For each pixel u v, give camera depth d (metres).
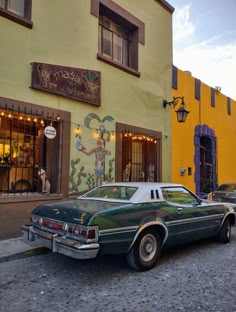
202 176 15.02
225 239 7.13
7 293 4.20
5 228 6.70
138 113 10.43
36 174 7.84
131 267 5.13
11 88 6.93
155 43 11.51
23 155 7.59
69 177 8.02
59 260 5.64
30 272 5.02
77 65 8.44
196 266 5.43
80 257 4.23
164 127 11.65
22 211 7.00
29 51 7.34
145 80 10.88
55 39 7.94
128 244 4.80
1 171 7.25
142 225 5.02
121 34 10.60
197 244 7.05
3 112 6.89
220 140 15.91
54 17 7.97
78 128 8.33
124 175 9.99
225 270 5.22
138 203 5.23
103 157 8.97
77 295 4.15
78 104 8.38
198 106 14.09
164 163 11.48
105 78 9.27
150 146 11.07
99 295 4.16
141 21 10.86
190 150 13.18
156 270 5.18
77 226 4.44
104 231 4.48
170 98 12.13
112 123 9.38
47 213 5.04
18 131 7.49
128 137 10.29
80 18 8.64
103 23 9.91
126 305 3.86
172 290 4.34
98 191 6.20
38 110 7.41
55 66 7.80
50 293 4.21
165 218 5.46
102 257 5.74
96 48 9.05
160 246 5.44
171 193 5.98
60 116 7.89
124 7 10.16
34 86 7.28
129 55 10.79
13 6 7.48
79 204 5.25
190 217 6.02
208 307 3.81
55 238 4.64
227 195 9.73
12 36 7.04
